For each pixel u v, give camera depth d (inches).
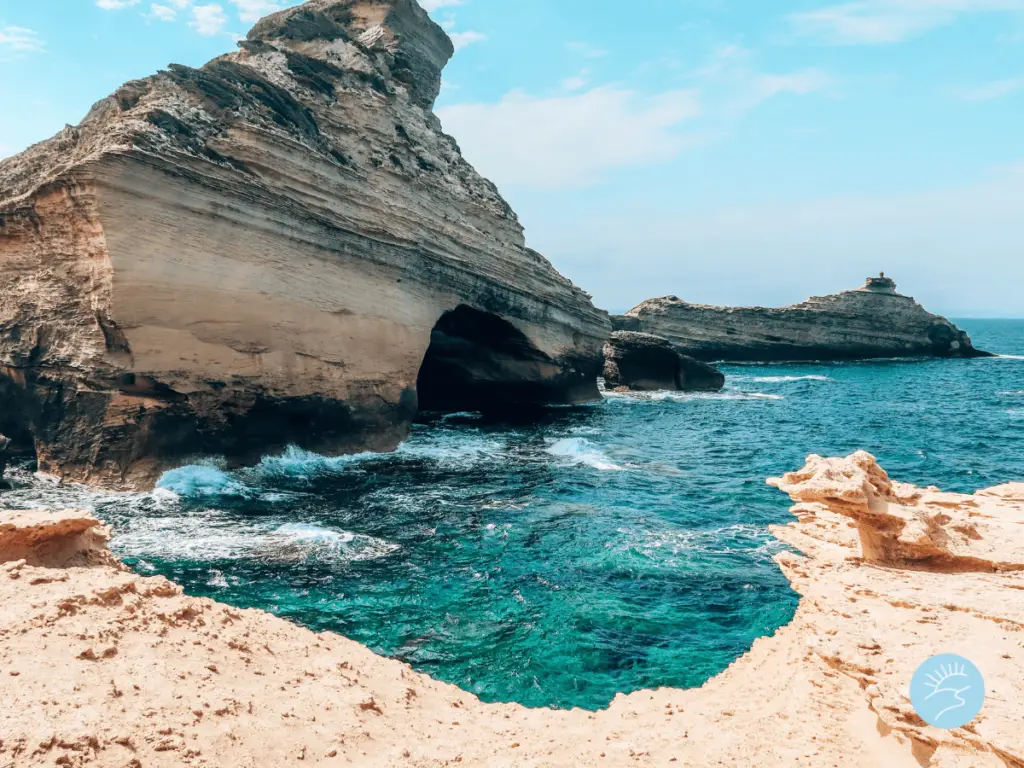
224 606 345.7
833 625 305.4
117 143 820.0
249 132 957.2
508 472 1036.5
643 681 464.4
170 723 222.1
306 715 258.7
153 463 850.8
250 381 945.5
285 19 1317.7
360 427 1129.4
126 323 820.6
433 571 633.0
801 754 262.7
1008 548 358.9
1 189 1014.4
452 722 295.7
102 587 299.7
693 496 919.7
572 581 618.2
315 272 1048.8
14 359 932.0
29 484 845.8
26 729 196.4
